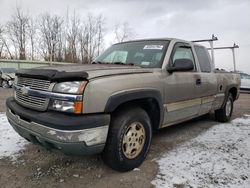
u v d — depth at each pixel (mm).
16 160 3441
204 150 3955
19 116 3021
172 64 3836
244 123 5953
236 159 3600
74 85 2613
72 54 38781
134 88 3047
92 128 2625
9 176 3006
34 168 3217
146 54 3979
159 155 3725
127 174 3100
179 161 3506
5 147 3885
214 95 5156
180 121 4211
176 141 4414
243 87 17141
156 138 4582
